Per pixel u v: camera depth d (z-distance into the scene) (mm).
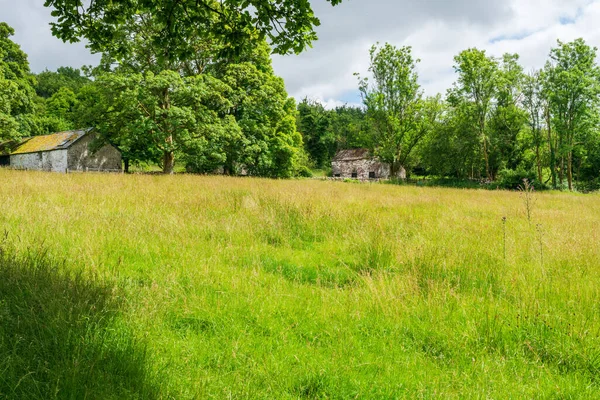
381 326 3477
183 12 6270
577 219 10727
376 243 6359
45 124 56531
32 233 5508
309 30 6164
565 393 2547
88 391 2100
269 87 34906
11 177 13906
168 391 2279
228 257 5453
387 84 46344
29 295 3279
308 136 81875
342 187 20672
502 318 3605
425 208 12406
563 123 41156
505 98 44844
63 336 2576
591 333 3283
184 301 3545
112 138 31016
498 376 2742
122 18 6289
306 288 4352
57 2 6023
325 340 3207
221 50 6445
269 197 11156
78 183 13203
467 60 43375
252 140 34906
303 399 2402
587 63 40312
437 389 2510
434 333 3379
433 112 45750
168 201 9828
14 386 2100
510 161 46781
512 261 5605
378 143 48844
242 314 3504
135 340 2695
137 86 25578
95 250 5027
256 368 2662
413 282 4531
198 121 28328
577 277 4867
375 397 2471
